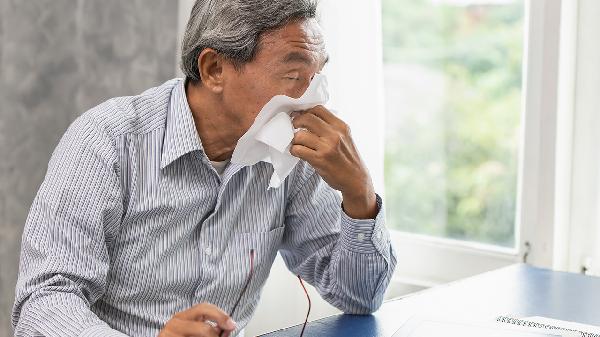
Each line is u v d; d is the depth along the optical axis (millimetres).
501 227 2115
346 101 2115
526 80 2008
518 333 1191
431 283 2186
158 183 1325
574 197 1975
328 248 1450
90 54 2385
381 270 1354
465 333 1188
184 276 1364
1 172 2365
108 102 1362
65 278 1189
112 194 1268
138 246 1323
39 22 2354
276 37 1231
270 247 1445
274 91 1251
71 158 1263
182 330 1026
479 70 2121
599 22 1896
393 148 2293
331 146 1243
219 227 1387
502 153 2100
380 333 1236
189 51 1306
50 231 1221
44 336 1129
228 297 1408
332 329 1254
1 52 2316
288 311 2197
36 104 2381
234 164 1363
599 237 1947
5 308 2424
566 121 1934
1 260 2408
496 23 2082
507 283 1535
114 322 1334
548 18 1894
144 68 2346
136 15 2340
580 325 1264
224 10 1252
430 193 2238
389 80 2277
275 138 1209
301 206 1473
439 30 2178
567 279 1572
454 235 2205
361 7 2109
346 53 2107
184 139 1319
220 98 1299
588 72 1924
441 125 2199
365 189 1315
